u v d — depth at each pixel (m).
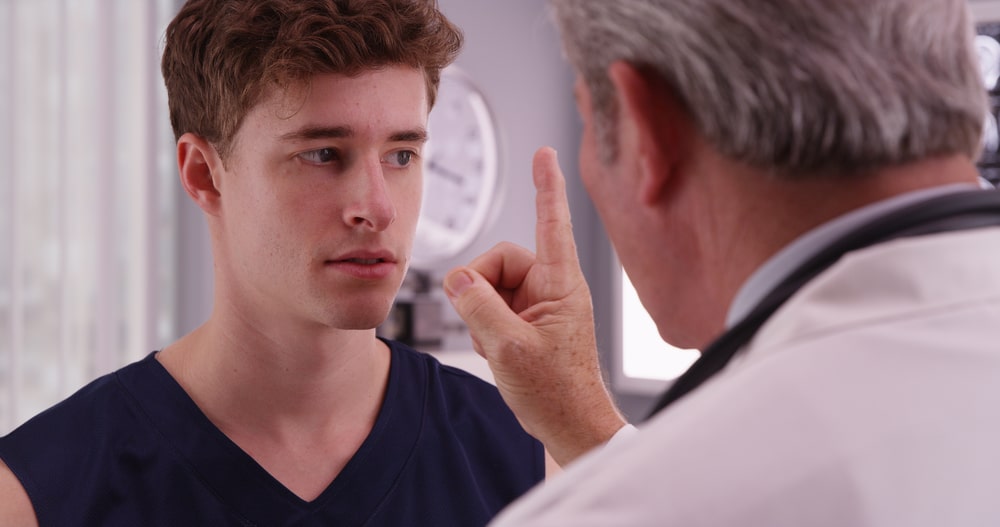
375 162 0.87
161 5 2.79
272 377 0.98
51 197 2.59
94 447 0.97
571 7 0.61
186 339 1.04
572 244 0.94
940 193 0.52
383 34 0.86
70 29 2.62
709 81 0.53
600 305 4.02
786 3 0.52
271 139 0.86
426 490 1.06
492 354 0.91
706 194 0.56
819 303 0.50
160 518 0.96
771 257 0.54
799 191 0.53
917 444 0.44
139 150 2.72
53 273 2.59
